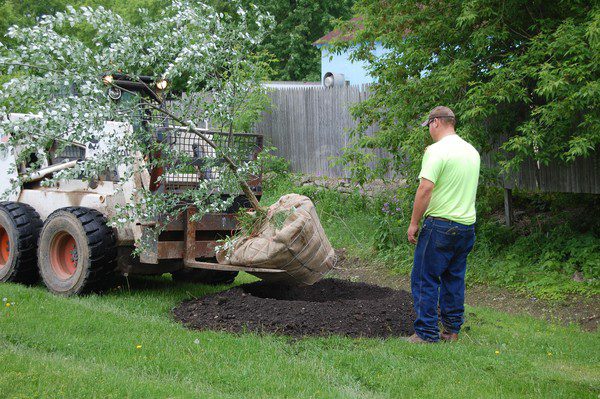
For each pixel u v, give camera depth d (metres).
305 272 6.69
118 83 6.97
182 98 6.44
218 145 6.99
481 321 6.69
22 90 5.58
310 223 6.60
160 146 6.54
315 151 14.98
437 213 5.56
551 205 10.30
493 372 4.84
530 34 8.65
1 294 6.84
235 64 6.52
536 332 6.41
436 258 5.58
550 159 9.15
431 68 9.27
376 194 12.34
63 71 5.82
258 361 4.96
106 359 4.90
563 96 7.71
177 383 4.37
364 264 10.09
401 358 5.06
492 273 8.66
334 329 5.82
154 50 6.08
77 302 6.79
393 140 9.75
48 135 5.76
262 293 7.37
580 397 4.29
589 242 8.63
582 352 5.60
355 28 10.41
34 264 7.98
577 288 7.85
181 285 8.31
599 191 8.76
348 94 14.19
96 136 6.07
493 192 11.09
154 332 5.68
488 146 9.02
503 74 8.06
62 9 27.42
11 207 7.98
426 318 5.61
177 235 7.26
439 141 5.64
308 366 4.88
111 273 7.35
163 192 6.85
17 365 4.49
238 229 7.26
